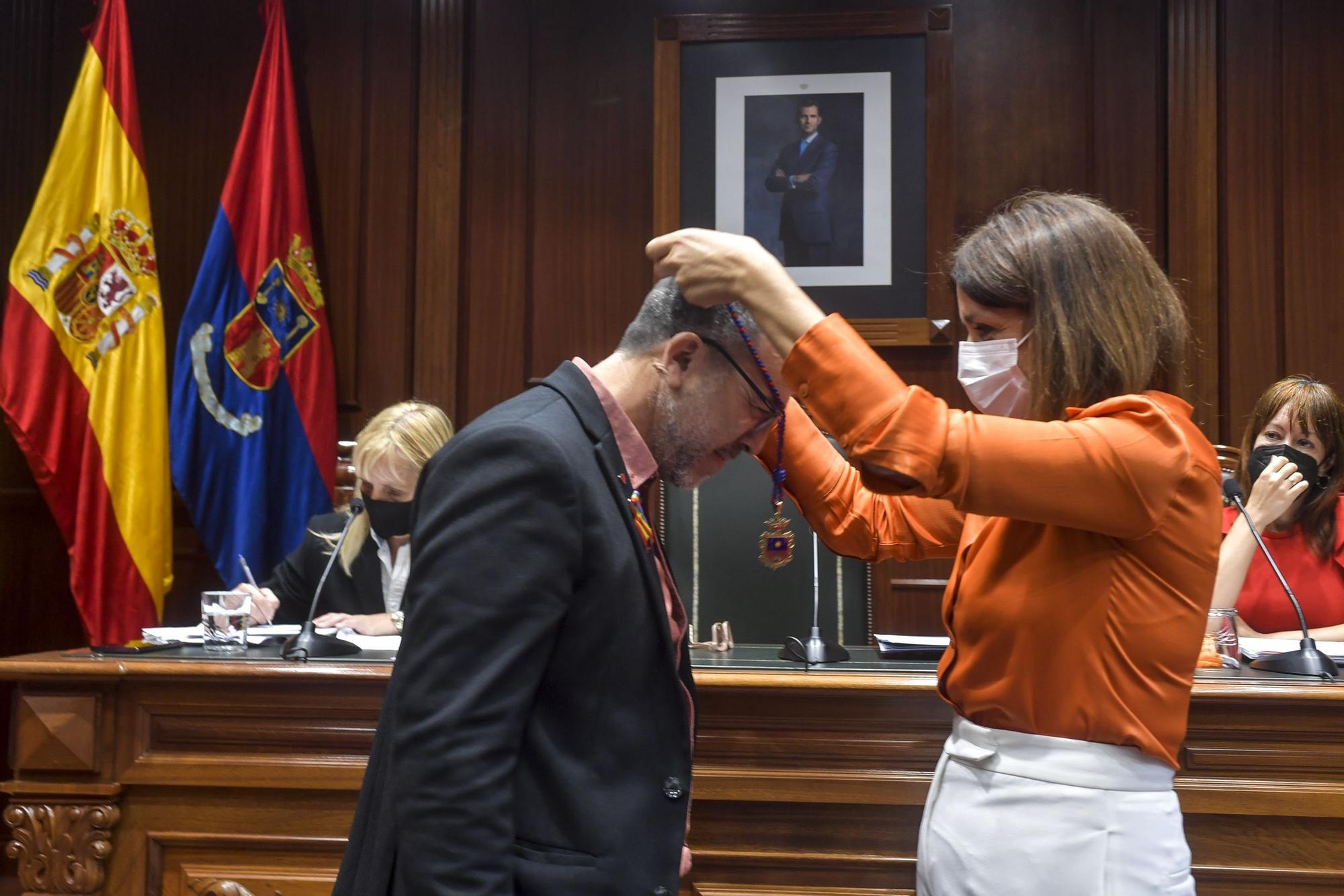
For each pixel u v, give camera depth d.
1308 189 3.54
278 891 1.71
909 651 1.88
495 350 3.82
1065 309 1.04
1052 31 3.67
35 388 3.23
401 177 3.81
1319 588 2.45
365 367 3.80
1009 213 1.12
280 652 1.92
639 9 3.82
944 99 3.67
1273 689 1.58
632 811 0.90
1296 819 1.60
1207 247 3.54
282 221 3.60
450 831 0.81
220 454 3.43
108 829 1.74
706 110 3.76
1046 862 1.00
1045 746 1.03
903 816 1.65
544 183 3.83
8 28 3.72
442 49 3.81
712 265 0.98
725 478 2.73
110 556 3.27
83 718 1.74
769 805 1.68
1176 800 1.04
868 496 1.42
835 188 3.71
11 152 3.71
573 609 0.90
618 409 1.00
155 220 3.87
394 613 2.34
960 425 0.94
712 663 1.83
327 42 3.85
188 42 3.90
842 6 3.73
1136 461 0.94
